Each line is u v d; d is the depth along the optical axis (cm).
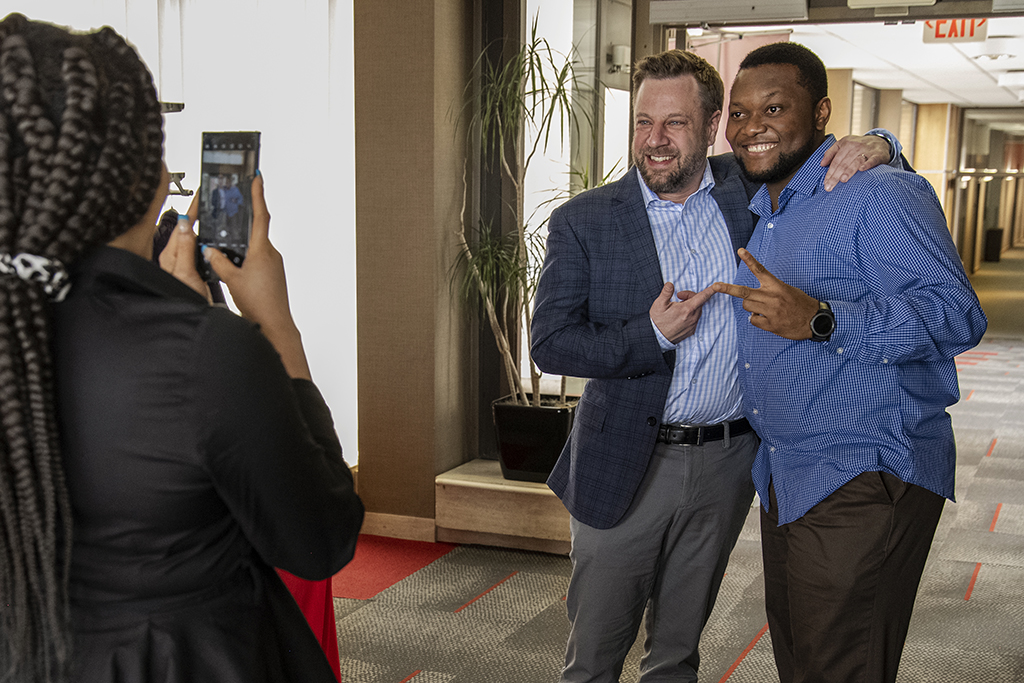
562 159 429
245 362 93
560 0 425
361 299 417
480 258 402
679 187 211
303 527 98
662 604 228
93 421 92
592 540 216
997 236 1845
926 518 189
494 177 433
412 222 405
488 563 393
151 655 96
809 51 202
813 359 190
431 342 409
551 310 216
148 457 93
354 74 405
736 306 208
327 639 205
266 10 386
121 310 94
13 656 91
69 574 94
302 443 98
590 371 206
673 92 206
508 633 323
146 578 96
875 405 186
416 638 319
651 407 208
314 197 425
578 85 428
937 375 191
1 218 84
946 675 291
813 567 192
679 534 219
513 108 384
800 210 200
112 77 90
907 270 183
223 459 93
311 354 430
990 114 1580
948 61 1002
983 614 341
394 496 425
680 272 216
